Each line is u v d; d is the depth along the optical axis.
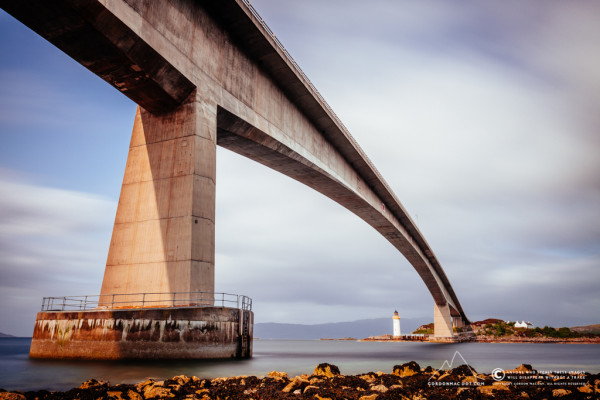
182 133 23.02
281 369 19.03
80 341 18.62
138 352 17.94
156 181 22.88
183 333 18.31
